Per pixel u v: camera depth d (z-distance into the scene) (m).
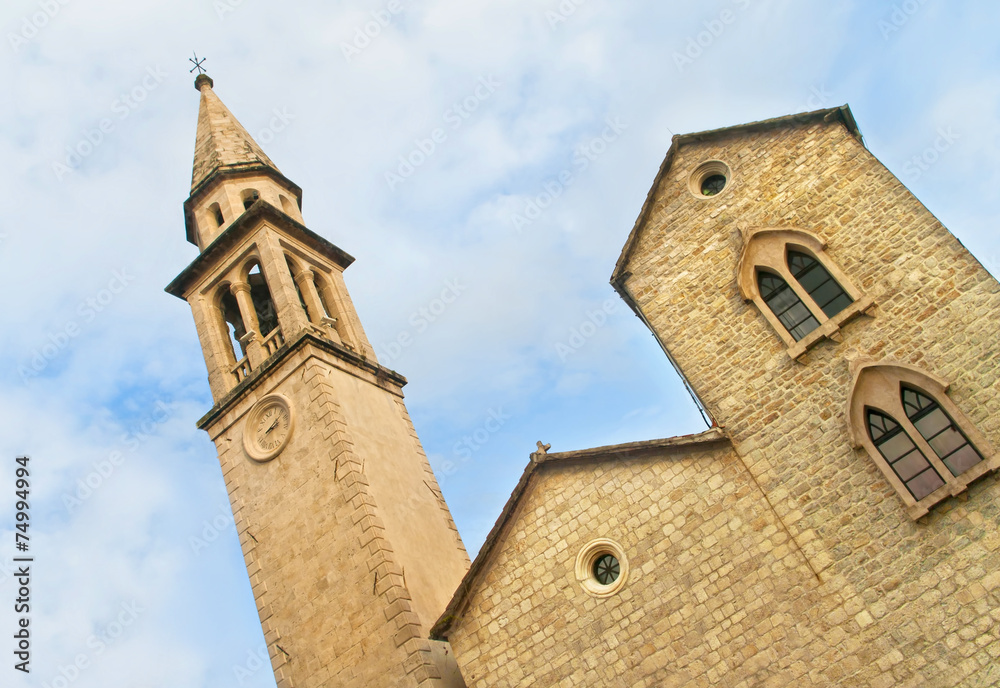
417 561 24.16
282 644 23.47
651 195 23.34
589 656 18.88
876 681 16.59
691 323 21.56
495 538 20.80
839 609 17.34
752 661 17.50
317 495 24.61
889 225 19.98
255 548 25.17
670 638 18.33
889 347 18.94
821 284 20.36
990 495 16.98
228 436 27.38
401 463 27.25
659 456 20.12
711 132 23.02
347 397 26.89
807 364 19.69
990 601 16.36
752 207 21.88
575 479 20.75
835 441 18.75
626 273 23.03
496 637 19.98
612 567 19.83
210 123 35.59
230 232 29.91
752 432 19.62
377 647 21.81
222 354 29.27
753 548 18.45
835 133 21.50
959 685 16.03
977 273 18.69
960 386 17.95
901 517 17.58
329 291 31.75
